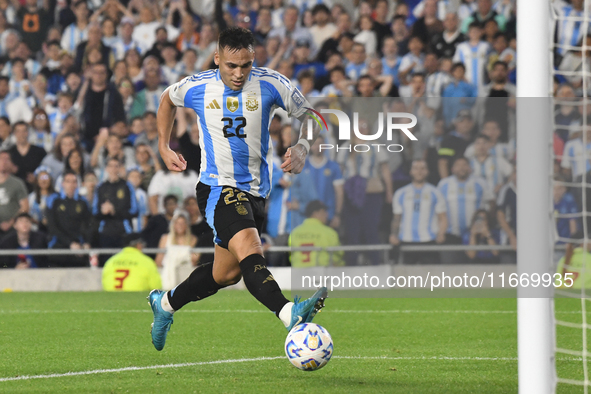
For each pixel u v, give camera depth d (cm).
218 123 1457
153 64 4600
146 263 3678
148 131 4322
